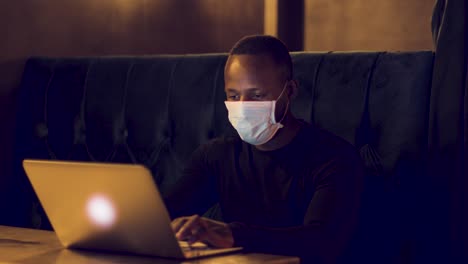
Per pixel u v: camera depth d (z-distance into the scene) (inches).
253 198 85.1
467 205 87.4
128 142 116.9
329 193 76.4
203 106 108.6
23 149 126.9
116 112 118.3
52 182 64.9
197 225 64.7
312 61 99.9
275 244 67.4
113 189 60.8
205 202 91.3
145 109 115.2
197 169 90.3
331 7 220.1
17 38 128.0
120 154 117.8
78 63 124.3
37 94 126.3
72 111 123.0
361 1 216.7
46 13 131.0
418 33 209.8
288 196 82.5
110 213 62.8
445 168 88.4
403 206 91.3
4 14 126.2
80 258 63.6
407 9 210.8
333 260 73.2
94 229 65.3
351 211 76.5
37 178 66.2
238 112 81.1
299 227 71.1
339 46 219.8
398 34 212.2
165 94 113.2
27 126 126.7
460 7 88.4
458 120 87.7
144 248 63.3
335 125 95.9
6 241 72.9
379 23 214.7
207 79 109.0
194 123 109.2
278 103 82.3
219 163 88.1
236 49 82.8
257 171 84.8
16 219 127.3
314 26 220.8
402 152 91.4
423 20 208.8
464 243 87.5
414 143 91.0
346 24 219.1
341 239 73.9
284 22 205.8
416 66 92.0
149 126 114.4
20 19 128.1
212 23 165.3
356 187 78.8
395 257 91.5
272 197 83.7
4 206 128.6
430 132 89.4
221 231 65.8
